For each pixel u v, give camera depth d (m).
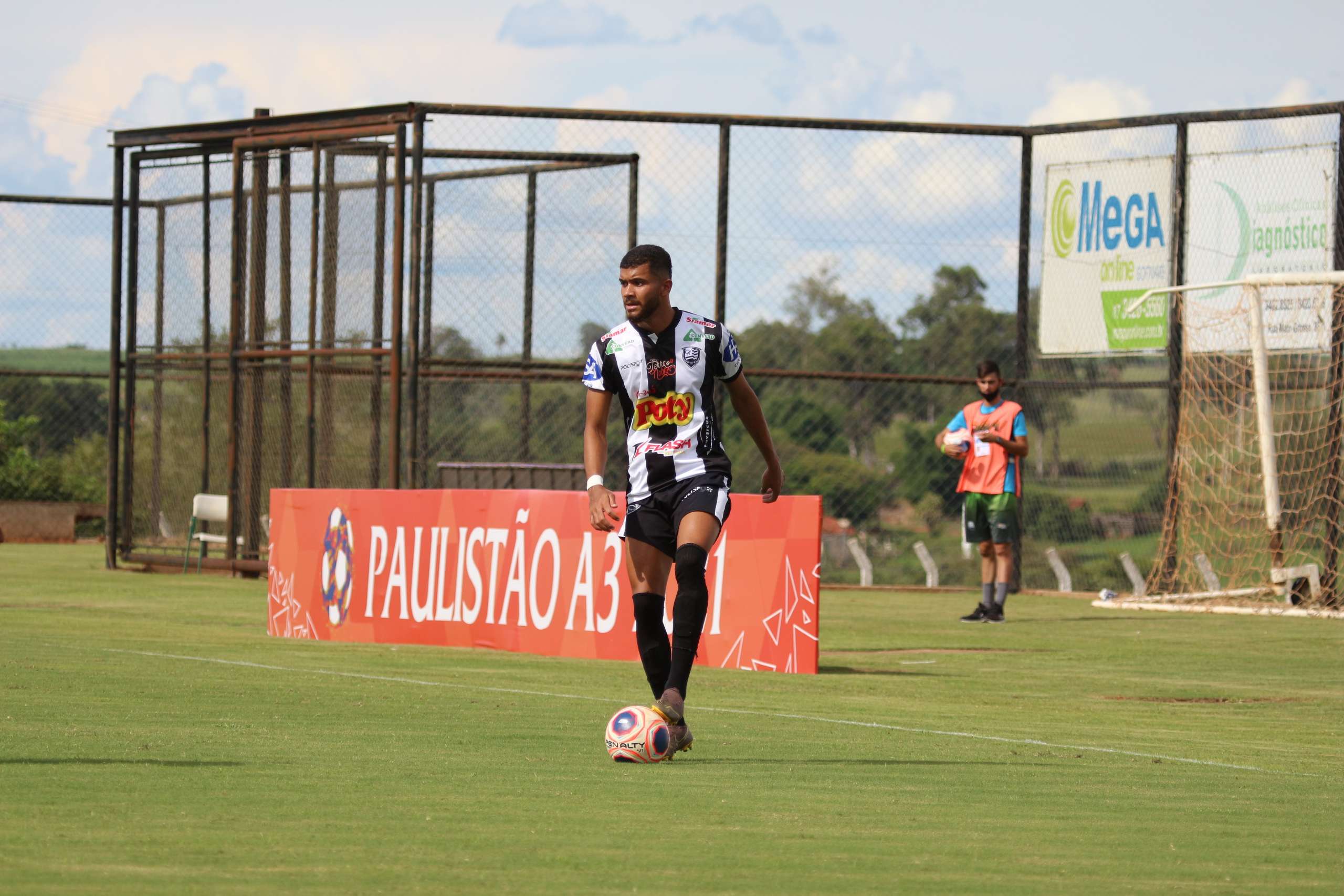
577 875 7.79
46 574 43.84
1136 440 64.75
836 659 25.05
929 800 10.70
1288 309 38.84
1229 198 40.19
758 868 8.10
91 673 18.12
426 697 16.83
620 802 10.18
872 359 112.19
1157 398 64.12
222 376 46.09
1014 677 22.75
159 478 47.66
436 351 45.31
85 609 31.77
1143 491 64.50
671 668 12.84
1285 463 39.69
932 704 18.41
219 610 31.98
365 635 25.75
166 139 44.72
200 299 45.22
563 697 17.38
